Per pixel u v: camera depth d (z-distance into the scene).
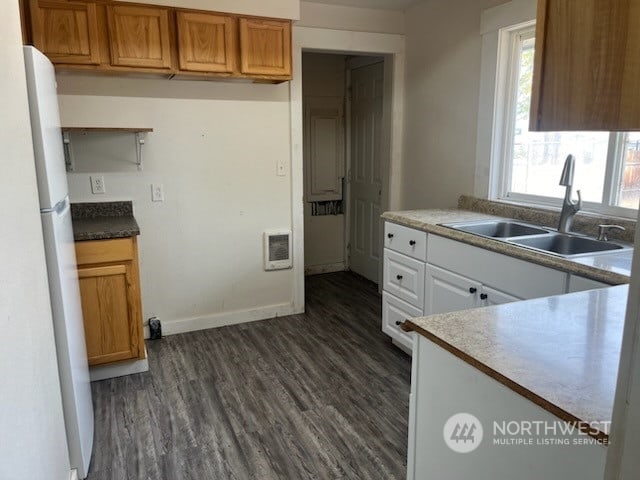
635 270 0.62
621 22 0.72
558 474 0.92
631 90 0.71
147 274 3.29
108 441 2.17
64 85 2.90
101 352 2.66
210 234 3.42
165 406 2.45
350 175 4.87
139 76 3.03
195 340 3.29
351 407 2.44
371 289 4.43
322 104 4.71
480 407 1.10
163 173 3.22
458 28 3.24
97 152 3.04
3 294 1.11
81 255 2.53
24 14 2.51
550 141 2.75
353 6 3.62
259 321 3.64
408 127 3.87
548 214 2.64
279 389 2.62
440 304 2.63
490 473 1.09
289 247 3.67
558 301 1.46
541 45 0.85
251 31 3.00
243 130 3.39
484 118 3.06
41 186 1.62
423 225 2.70
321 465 2.00
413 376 1.33
